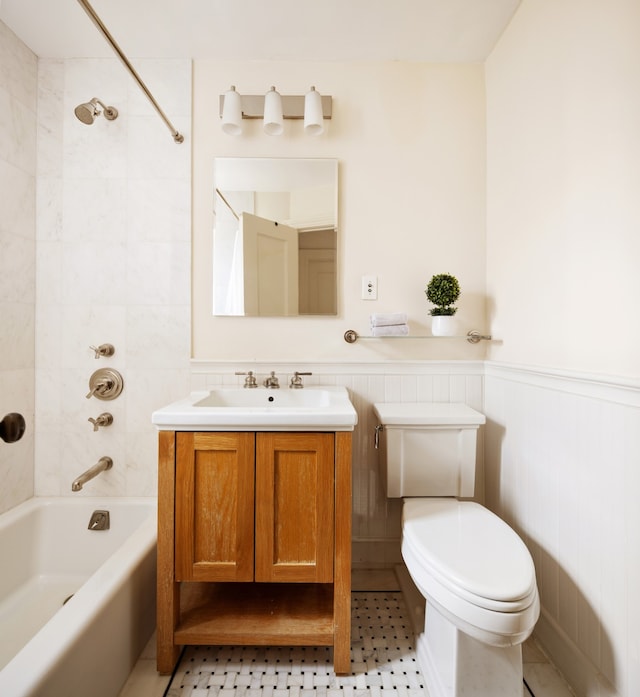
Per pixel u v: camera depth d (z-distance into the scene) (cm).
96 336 162
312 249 163
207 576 108
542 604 121
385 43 154
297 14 140
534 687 106
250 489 108
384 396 163
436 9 138
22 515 148
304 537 109
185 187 162
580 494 104
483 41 154
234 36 150
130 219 162
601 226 99
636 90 88
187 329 163
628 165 90
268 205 163
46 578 153
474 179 165
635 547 86
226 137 162
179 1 134
